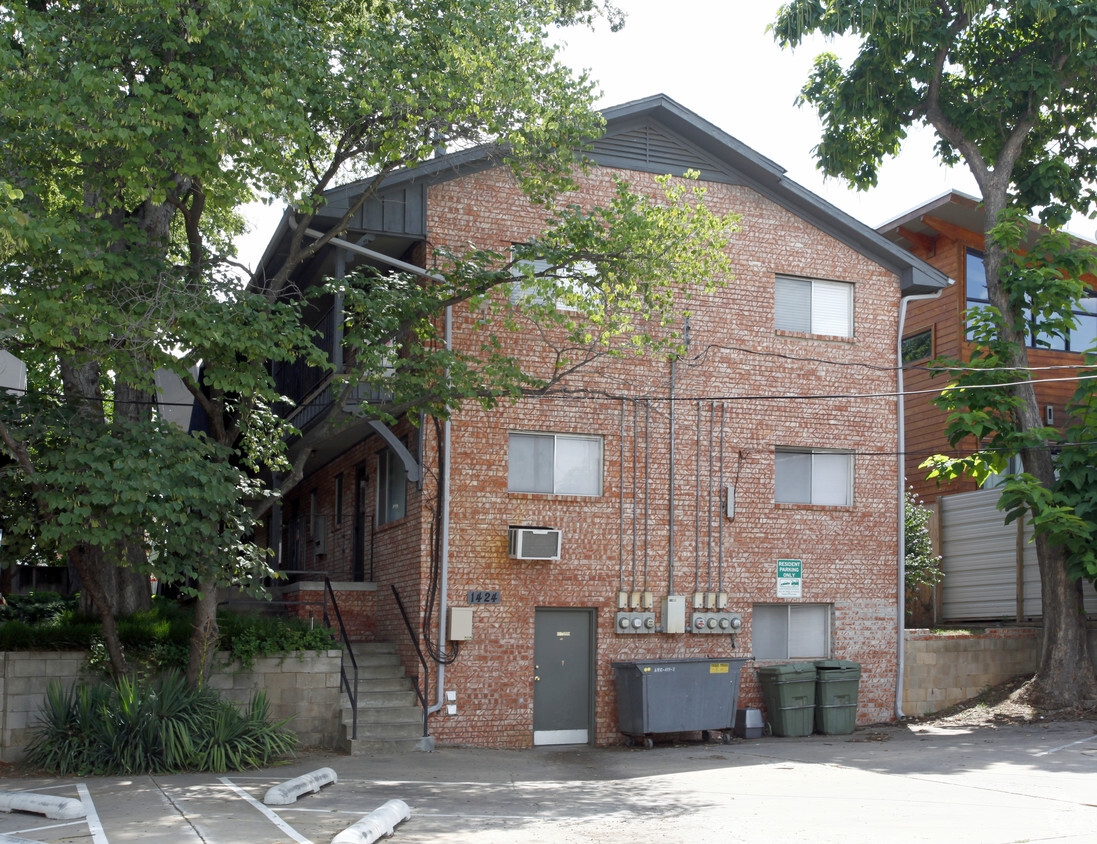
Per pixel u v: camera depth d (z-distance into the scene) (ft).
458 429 55.72
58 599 79.30
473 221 57.00
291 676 50.85
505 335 57.11
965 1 63.16
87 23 39.91
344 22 47.44
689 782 41.11
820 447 62.59
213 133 39.04
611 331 52.24
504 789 39.34
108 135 37.24
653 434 59.31
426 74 44.52
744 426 61.05
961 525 75.72
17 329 37.96
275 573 44.73
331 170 48.32
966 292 81.82
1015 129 67.41
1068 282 60.95
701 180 62.13
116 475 39.47
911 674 62.90
